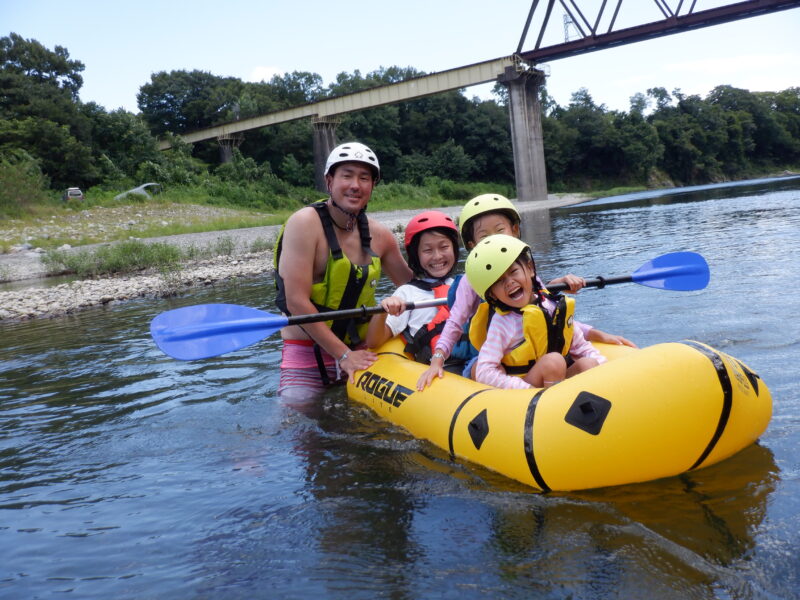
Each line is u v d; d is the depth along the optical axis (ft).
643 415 7.31
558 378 9.28
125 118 141.28
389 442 9.85
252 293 27.89
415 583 6.00
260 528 7.37
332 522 7.36
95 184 129.80
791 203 54.13
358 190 12.40
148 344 18.88
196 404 12.68
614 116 224.74
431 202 149.69
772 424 8.85
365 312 11.78
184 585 6.31
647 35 109.09
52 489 9.05
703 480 7.53
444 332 10.91
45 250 63.16
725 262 22.98
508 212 12.03
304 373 13.21
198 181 137.39
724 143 244.01
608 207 84.89
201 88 192.65
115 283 36.47
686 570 5.78
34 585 6.51
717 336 13.21
